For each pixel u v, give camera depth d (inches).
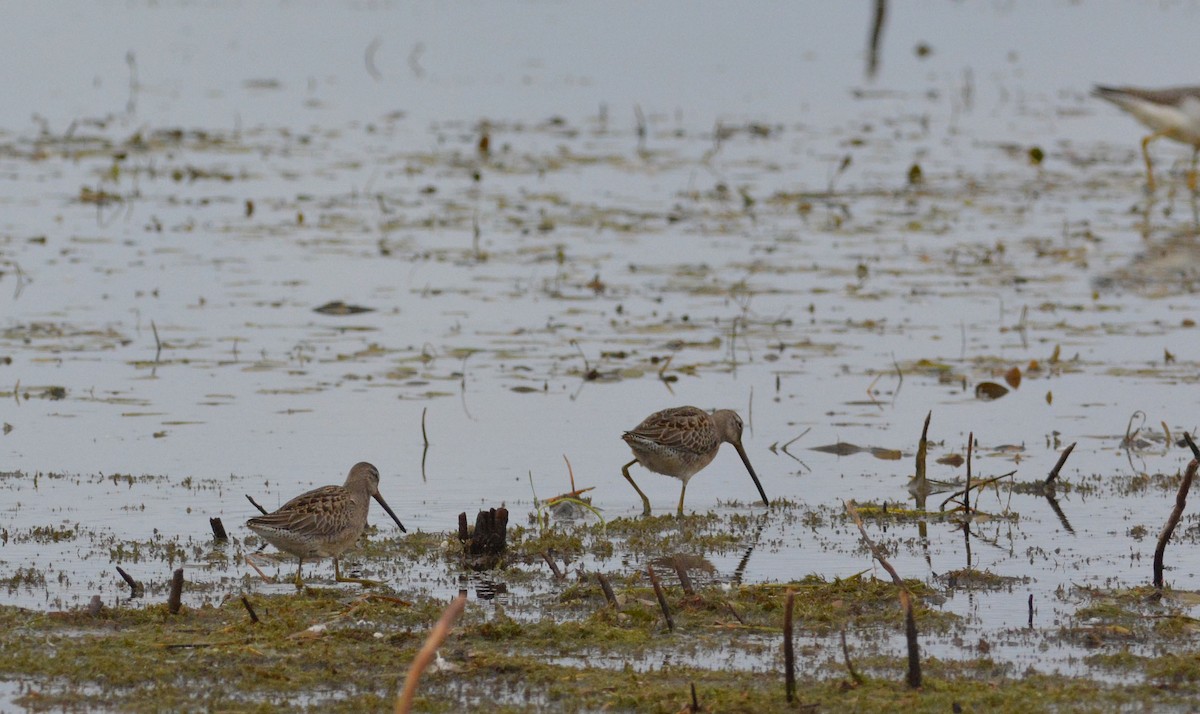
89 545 486.0
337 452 603.5
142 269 906.7
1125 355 767.1
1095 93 1218.6
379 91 1603.1
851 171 1258.6
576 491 548.1
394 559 482.3
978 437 636.7
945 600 439.8
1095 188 1213.7
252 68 1716.3
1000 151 1360.7
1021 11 2159.2
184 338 770.2
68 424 633.6
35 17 1998.0
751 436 641.6
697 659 385.7
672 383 713.6
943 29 2052.2
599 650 392.8
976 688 361.1
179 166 1223.5
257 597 433.1
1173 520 451.5
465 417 657.6
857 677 364.2
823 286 900.0
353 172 1216.2
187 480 562.6
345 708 349.1
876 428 649.0
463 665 374.0
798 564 478.9
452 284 890.1
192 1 2175.2
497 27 2037.4
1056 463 596.1
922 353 766.5
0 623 402.9
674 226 1057.5
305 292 863.7
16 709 347.9
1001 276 933.2
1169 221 1095.6
